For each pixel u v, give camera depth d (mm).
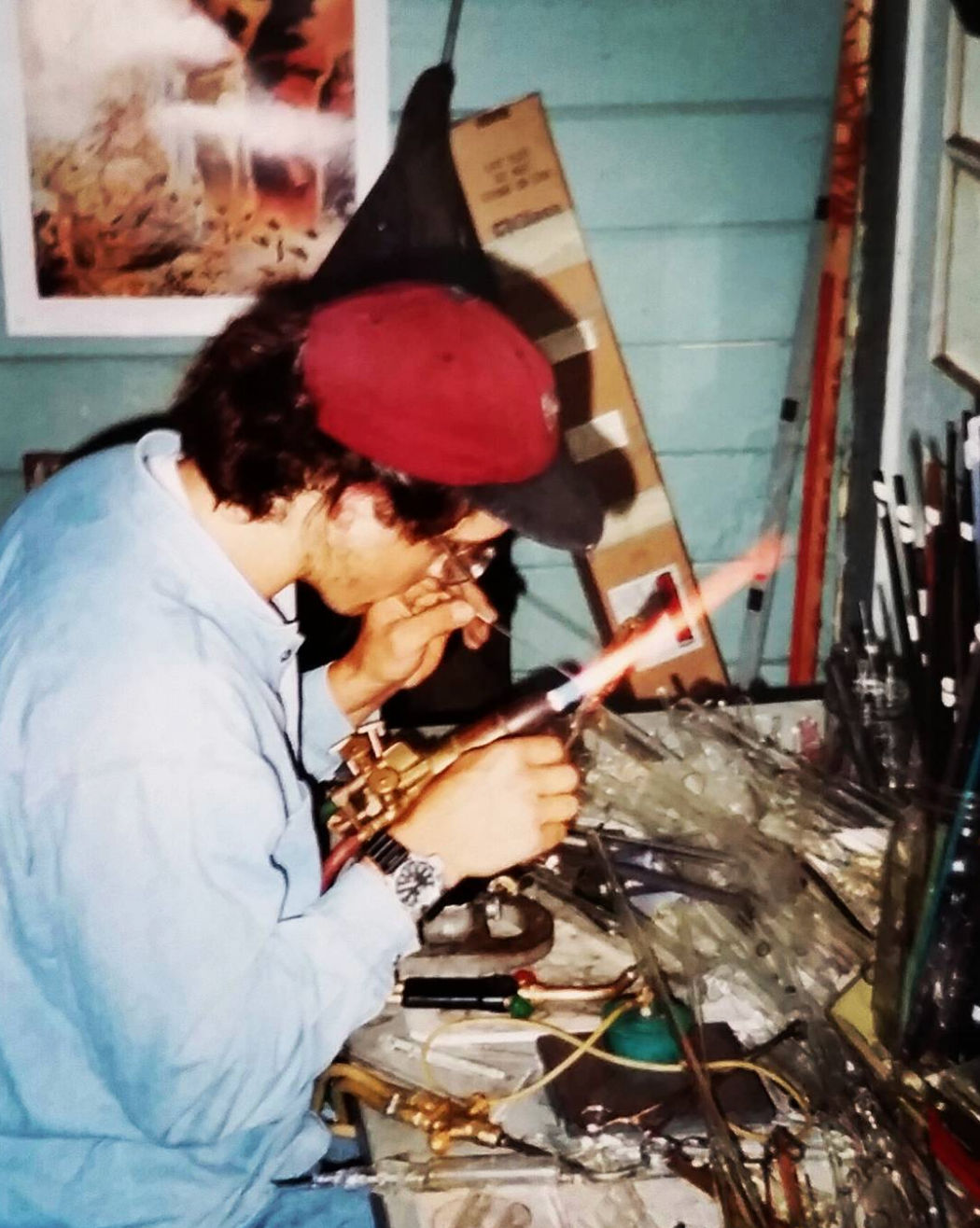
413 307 914
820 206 1770
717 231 1782
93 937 862
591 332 1759
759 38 1702
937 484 1494
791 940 1180
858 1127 1003
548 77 1698
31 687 888
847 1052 1067
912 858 1038
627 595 1821
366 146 1688
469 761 1016
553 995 1153
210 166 1677
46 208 1674
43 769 866
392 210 1526
